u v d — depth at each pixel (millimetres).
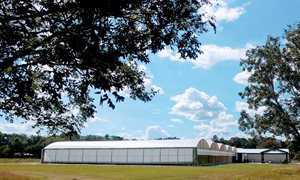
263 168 54562
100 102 5547
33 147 98500
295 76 44281
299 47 44531
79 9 4676
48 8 4945
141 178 31203
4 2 4789
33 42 5523
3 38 4961
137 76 7816
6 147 92062
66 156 72875
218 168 52844
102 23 4812
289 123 44562
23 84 5754
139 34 5539
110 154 69938
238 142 155500
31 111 7551
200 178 31266
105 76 6172
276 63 45438
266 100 45594
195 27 5570
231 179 29781
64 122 7984
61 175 34031
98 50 5020
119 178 31141
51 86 5875
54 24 5016
